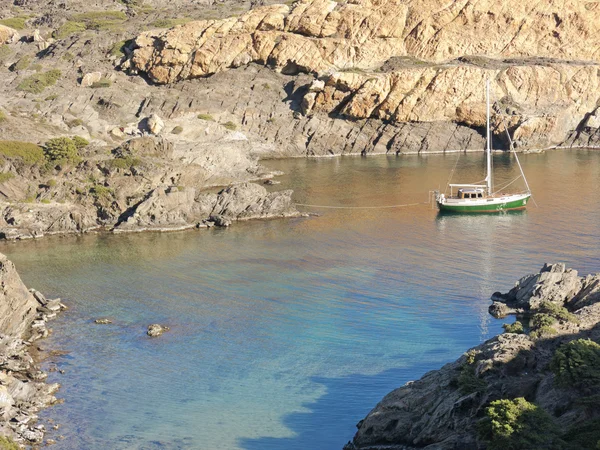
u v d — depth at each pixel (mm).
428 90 186000
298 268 93312
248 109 189000
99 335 73875
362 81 186875
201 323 76562
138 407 60312
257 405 60500
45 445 54688
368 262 95312
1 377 61062
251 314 78688
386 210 123625
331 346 70875
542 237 104938
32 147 120625
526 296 77875
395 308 79688
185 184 128000
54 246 105062
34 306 78062
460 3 199125
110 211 115812
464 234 108000
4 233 108312
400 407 53094
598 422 45156
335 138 185500
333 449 54406
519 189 136000
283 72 199375
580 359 50094
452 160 171250
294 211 121125
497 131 185125
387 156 180625
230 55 198375
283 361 67938
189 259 97750
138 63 198875
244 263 95688
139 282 88875
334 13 198500
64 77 195500
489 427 44750
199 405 60594
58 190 117250
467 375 52625
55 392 62656
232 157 150625
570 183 141125
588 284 76688
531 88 189625
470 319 76312
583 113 191000
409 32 199000
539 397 50344
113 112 183000
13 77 194750
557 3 199625
